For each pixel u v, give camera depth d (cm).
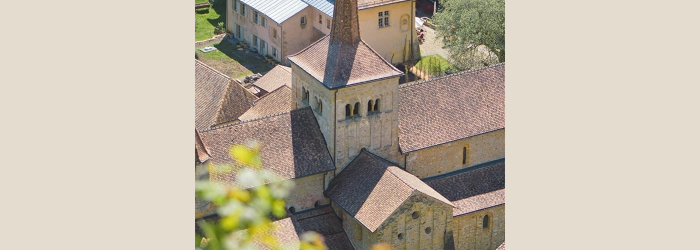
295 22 14400
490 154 10512
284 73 12412
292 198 9506
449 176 10238
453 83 10431
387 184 9312
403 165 9981
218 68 14488
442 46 14312
